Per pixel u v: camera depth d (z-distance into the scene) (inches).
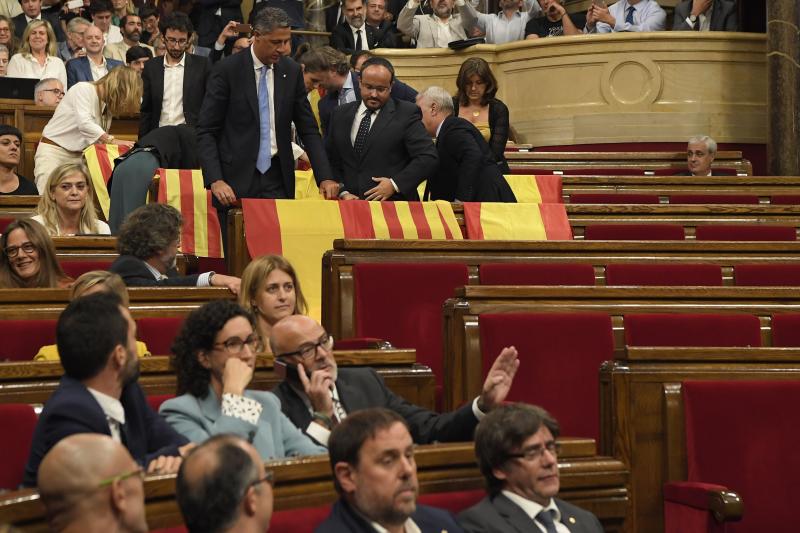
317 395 505.4
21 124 1401.3
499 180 1009.5
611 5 1743.4
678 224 1059.3
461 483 468.8
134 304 660.7
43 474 322.7
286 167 885.8
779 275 863.1
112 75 1251.2
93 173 1155.9
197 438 464.1
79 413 410.3
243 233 859.4
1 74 1504.7
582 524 460.1
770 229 1047.6
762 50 1642.5
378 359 598.2
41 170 1232.2
